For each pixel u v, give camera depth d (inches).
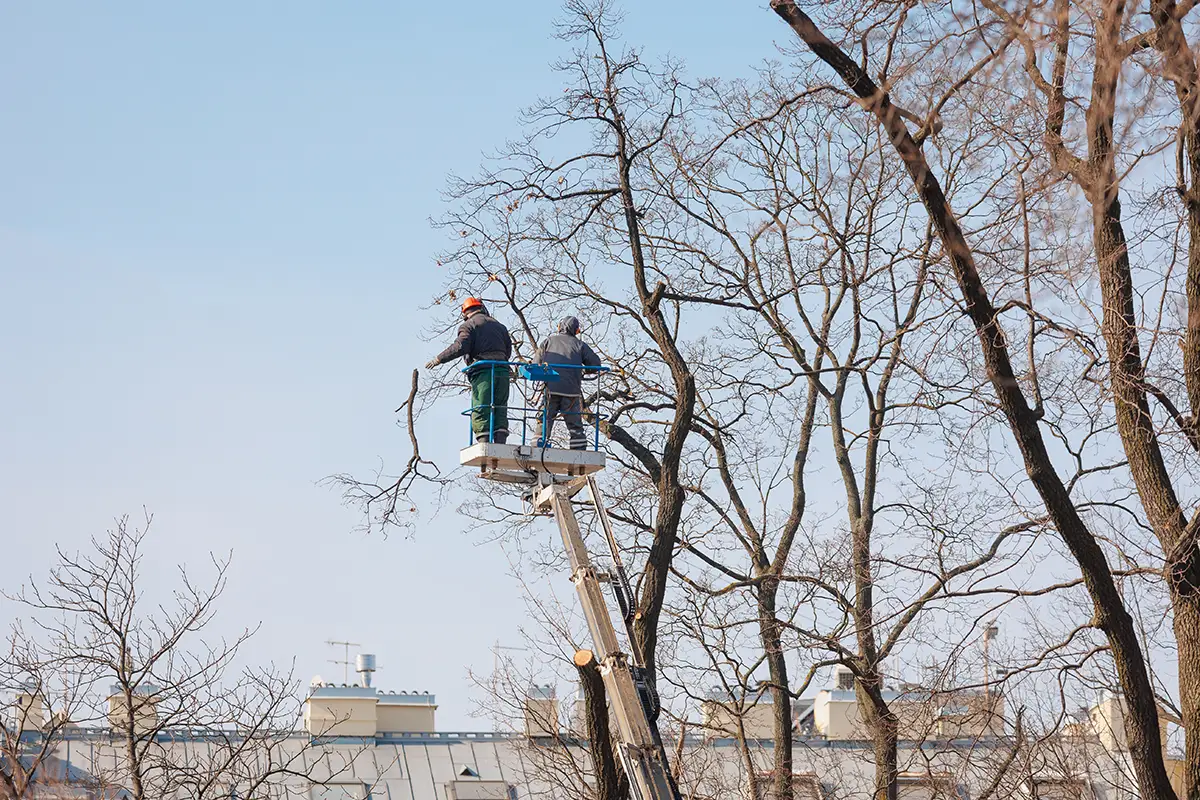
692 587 3243.1
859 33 1910.7
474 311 2290.8
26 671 2795.3
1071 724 3142.2
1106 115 1728.6
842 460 3545.8
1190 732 1941.4
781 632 3245.6
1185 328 1961.1
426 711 4594.0
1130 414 2021.4
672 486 2389.3
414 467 2748.5
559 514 2086.6
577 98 2669.8
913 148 1891.0
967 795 3070.9
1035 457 1999.3
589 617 1975.9
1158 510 1991.9
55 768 2997.0
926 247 3139.8
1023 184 1956.2
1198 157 1888.5
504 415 2239.2
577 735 3558.1
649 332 3334.2
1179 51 1667.1
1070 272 1884.8
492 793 4318.4
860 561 3238.2
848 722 4271.7
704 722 3607.3
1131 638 2027.6
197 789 2886.3
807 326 3523.6
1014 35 1720.0
